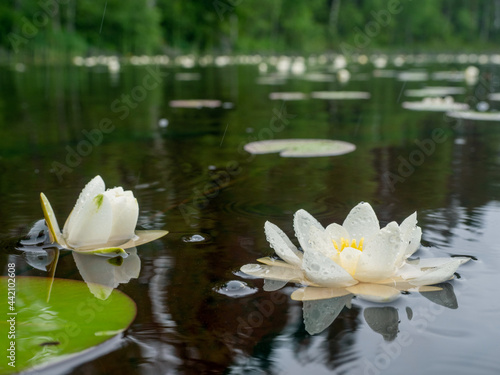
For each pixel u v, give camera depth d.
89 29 21.19
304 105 6.46
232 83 10.42
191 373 0.96
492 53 33.97
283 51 30.00
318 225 1.45
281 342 1.07
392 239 1.25
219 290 1.31
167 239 1.73
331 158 3.21
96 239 1.66
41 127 4.62
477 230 1.76
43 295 1.26
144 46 22.17
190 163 3.10
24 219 1.96
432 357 1.01
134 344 1.05
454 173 2.72
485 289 1.29
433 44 35.78
